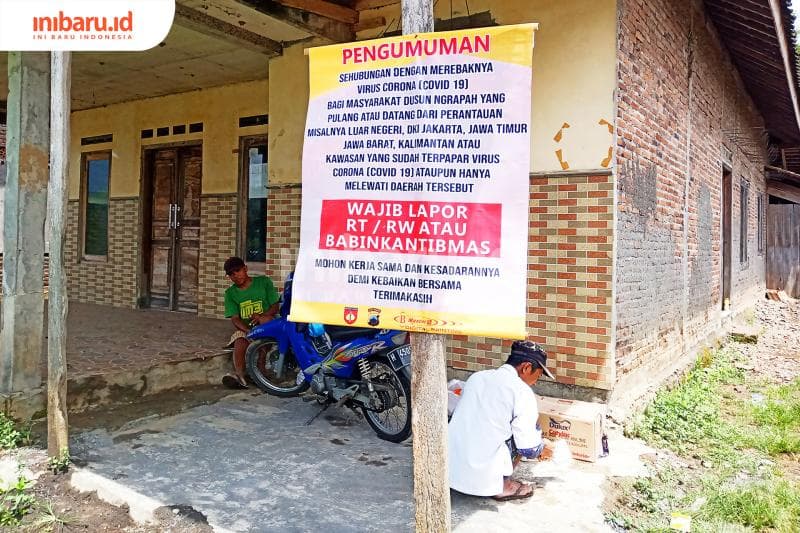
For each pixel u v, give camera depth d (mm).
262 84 8055
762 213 14867
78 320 8102
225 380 5910
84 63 7445
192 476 3848
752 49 9258
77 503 3623
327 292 2658
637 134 5453
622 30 5016
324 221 2674
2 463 4051
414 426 2543
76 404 5051
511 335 2393
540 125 5156
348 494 3619
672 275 6711
